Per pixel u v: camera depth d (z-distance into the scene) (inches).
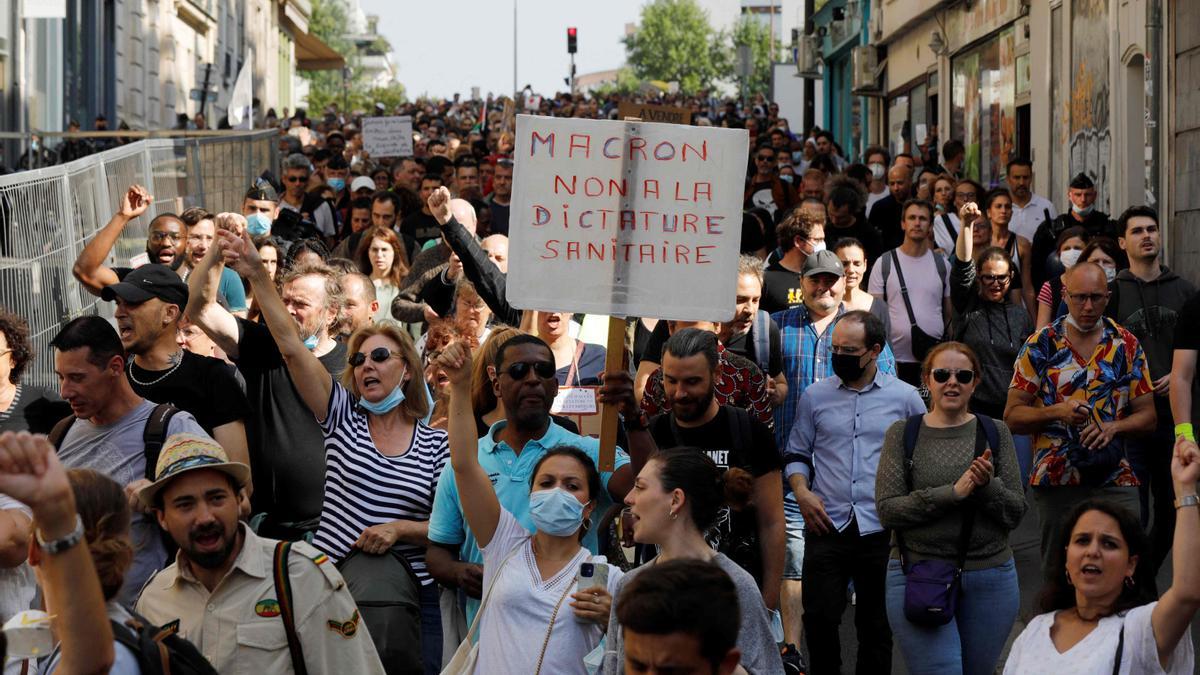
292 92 2851.9
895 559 277.3
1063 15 829.2
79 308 483.5
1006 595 271.3
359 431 260.7
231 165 634.2
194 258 412.2
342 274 354.9
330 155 896.9
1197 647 321.4
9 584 216.4
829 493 301.7
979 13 1056.2
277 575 197.5
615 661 189.3
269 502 273.0
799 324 344.8
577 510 213.0
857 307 399.2
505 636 213.6
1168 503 360.8
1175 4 659.4
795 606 309.1
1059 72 843.4
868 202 728.3
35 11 675.4
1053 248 511.2
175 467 193.2
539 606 213.2
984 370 403.5
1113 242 417.1
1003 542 272.5
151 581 203.3
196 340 333.4
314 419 275.3
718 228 250.2
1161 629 201.0
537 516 212.7
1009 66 978.1
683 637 140.3
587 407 298.8
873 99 1526.8
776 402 331.3
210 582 198.7
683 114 256.8
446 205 316.2
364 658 201.3
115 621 164.4
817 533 297.6
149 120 1654.8
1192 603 198.1
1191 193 646.5
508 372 245.1
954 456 274.2
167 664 164.6
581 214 250.1
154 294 258.8
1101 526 207.9
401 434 263.3
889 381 306.0
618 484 243.4
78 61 1370.6
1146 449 355.3
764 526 257.6
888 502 275.0
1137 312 375.6
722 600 141.7
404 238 524.4
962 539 269.1
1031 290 512.4
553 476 217.2
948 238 542.6
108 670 145.9
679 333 255.8
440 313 406.3
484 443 252.4
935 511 269.3
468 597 246.7
